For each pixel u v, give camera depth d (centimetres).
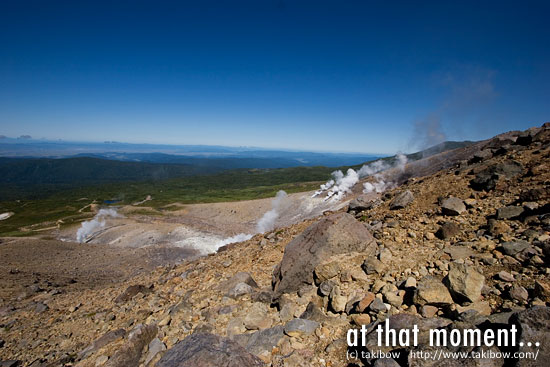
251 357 506
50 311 1523
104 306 1383
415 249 823
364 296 636
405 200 1299
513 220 830
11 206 15325
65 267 4444
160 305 1080
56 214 12562
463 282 529
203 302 880
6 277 2531
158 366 502
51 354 908
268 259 1254
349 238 829
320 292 729
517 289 516
